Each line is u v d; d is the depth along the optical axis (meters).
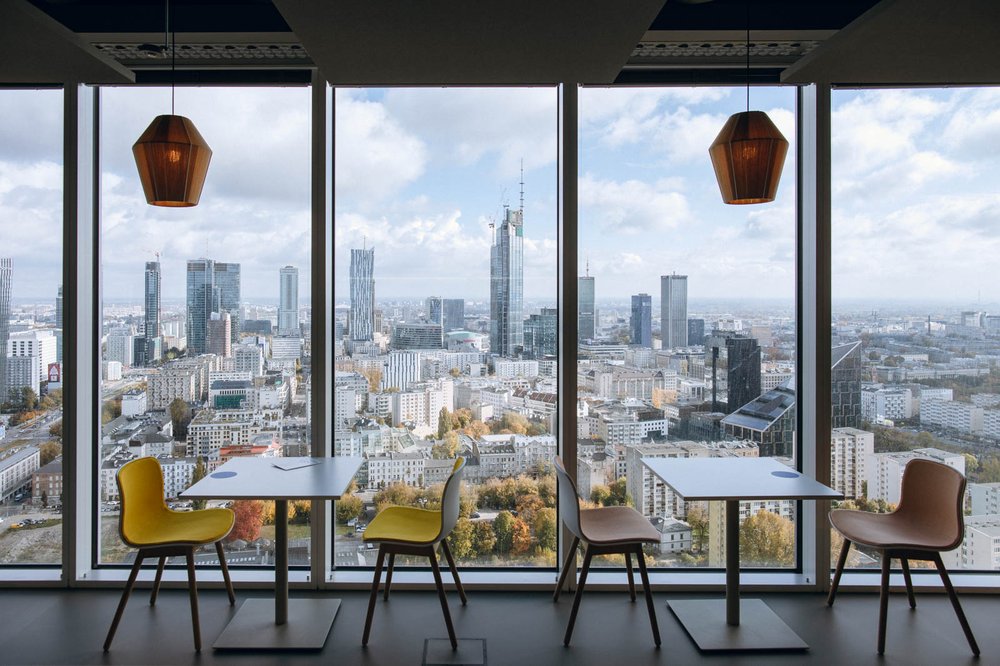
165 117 2.69
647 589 2.90
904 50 2.93
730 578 3.06
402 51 2.80
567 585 3.51
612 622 3.15
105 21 3.24
